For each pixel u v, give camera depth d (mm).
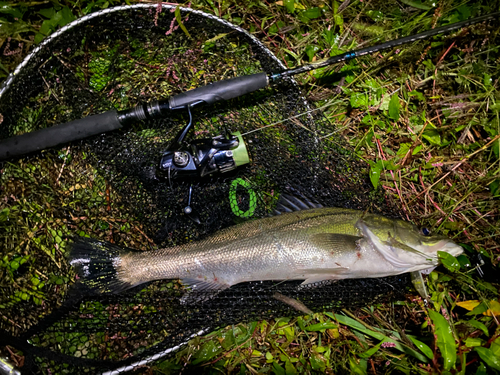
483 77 615
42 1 599
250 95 589
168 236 581
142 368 553
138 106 501
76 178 586
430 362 532
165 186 565
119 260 548
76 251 554
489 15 515
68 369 524
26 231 559
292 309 562
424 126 610
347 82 631
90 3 611
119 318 566
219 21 551
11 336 501
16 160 560
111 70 598
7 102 519
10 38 596
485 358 495
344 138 597
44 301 553
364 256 553
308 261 547
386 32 623
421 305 574
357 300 577
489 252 586
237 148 507
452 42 618
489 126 608
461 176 616
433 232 583
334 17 619
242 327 573
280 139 583
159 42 597
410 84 640
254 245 548
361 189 588
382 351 571
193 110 531
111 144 570
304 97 583
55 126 496
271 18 639
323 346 580
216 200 581
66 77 577
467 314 547
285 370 557
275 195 591
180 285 580
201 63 608
